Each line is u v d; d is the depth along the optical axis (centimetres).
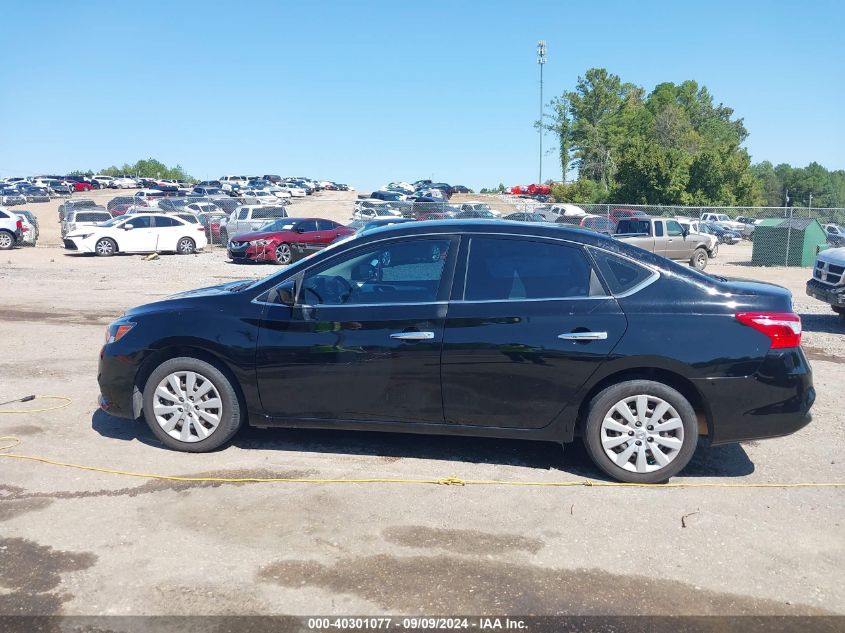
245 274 1998
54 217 5006
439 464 532
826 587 376
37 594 358
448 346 501
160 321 539
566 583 374
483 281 511
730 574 386
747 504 472
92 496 470
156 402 543
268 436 586
